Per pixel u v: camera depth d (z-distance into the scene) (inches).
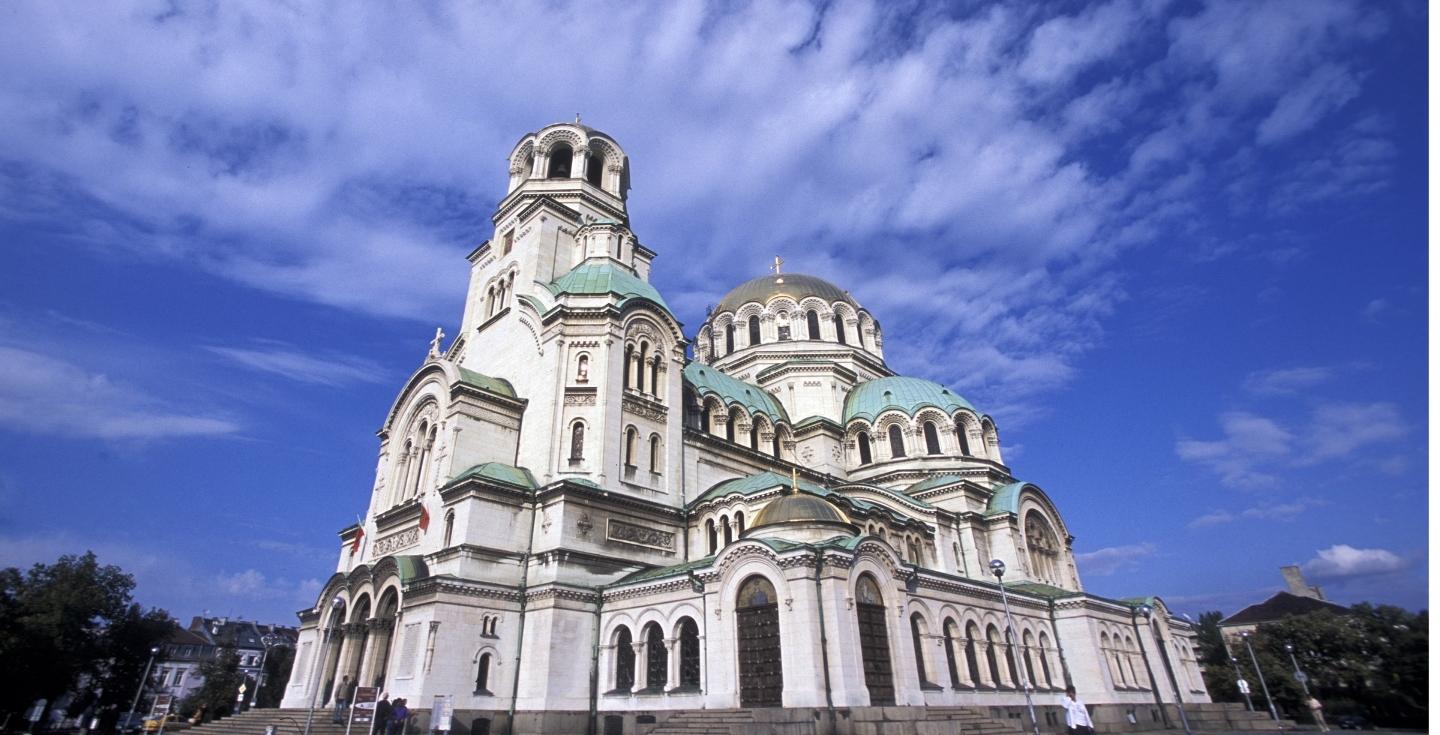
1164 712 1786.4
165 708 1374.3
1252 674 2240.4
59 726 3351.4
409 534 1711.4
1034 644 1665.8
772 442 2281.0
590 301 1882.4
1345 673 2114.9
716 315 3075.8
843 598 1214.9
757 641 1244.5
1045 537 2267.5
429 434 1831.9
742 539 1305.4
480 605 1416.1
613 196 2432.3
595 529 1581.0
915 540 1940.2
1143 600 1966.0
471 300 2288.4
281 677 3260.3
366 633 1550.2
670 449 1845.5
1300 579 4333.2
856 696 1146.0
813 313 2950.3
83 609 2458.2
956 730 1103.0
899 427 2476.6
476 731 1327.5
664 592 1416.1
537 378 1809.8
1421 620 2128.4
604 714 1393.9
